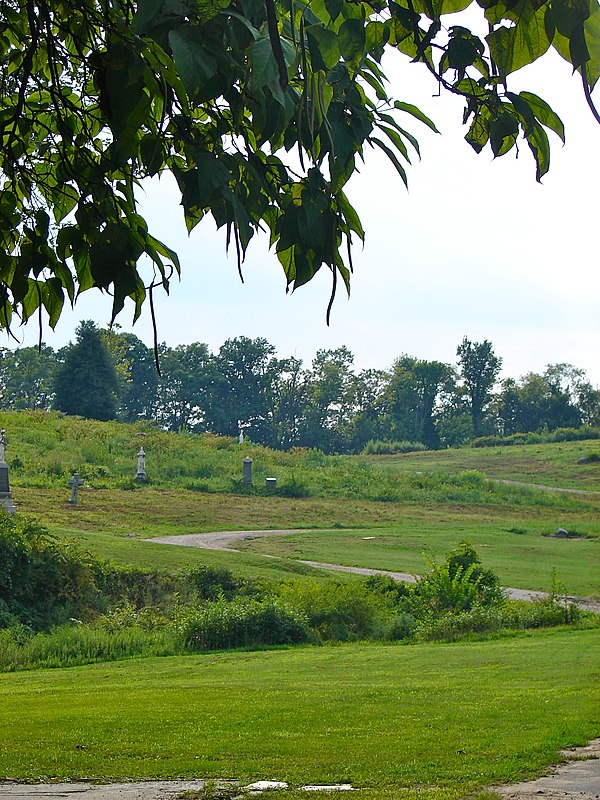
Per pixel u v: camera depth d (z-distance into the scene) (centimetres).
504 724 1274
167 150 272
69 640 2545
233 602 2833
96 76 238
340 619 2850
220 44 227
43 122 328
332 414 16062
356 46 235
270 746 1183
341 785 963
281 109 248
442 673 1884
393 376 16300
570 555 4747
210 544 4672
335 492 7306
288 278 264
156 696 1673
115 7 262
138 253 256
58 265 301
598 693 1518
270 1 216
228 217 246
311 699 1575
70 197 323
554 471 11275
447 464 12275
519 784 938
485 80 245
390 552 4666
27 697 1727
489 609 2884
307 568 3828
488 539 5275
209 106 266
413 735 1223
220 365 15425
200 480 7169
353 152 249
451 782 957
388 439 16000
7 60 308
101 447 7812
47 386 12612
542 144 243
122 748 1197
